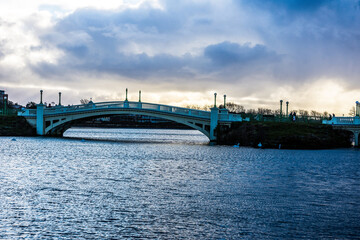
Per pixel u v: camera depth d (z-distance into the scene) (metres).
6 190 29.88
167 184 33.84
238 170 43.16
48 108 96.00
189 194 29.94
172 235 21.00
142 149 71.88
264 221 23.53
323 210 26.06
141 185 33.16
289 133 76.25
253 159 54.50
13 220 22.78
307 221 23.69
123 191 30.55
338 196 30.14
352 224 23.28
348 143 82.06
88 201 27.22
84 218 23.42
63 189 30.81
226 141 83.69
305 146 74.06
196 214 24.64
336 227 22.72
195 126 86.25
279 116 95.88
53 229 21.50
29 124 98.31
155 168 44.16
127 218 23.59
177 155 60.19
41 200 27.19
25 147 67.44
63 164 45.91
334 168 45.78
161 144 89.44
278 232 21.75
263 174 40.31
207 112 85.56
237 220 23.62
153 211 25.11
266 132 77.94
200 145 85.56
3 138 87.88
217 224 22.86
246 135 80.12
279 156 58.81
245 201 28.05
